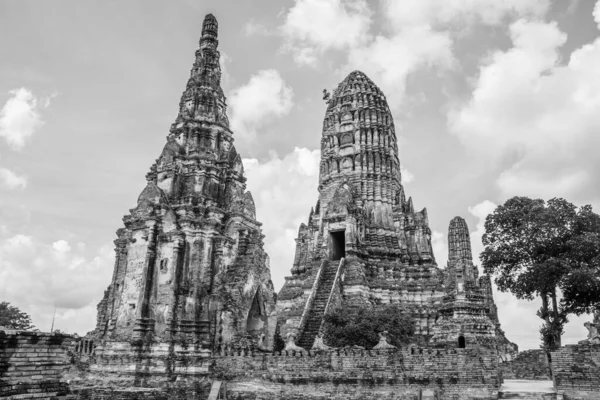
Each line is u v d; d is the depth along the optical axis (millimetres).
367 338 45875
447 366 35844
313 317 52844
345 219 64500
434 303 58781
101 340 41250
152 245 42750
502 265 49906
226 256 44562
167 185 46938
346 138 73688
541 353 44312
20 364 19969
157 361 38625
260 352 41344
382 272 62625
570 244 44281
